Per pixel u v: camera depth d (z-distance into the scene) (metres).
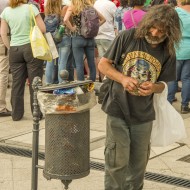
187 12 10.23
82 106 5.38
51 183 6.93
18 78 10.09
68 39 11.69
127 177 5.86
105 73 5.36
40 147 8.41
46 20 11.64
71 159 5.46
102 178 7.14
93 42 11.99
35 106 5.54
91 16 11.45
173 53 5.28
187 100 10.84
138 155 5.70
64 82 5.50
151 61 5.31
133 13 8.73
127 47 5.31
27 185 6.88
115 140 5.50
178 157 8.01
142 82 5.29
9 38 10.42
